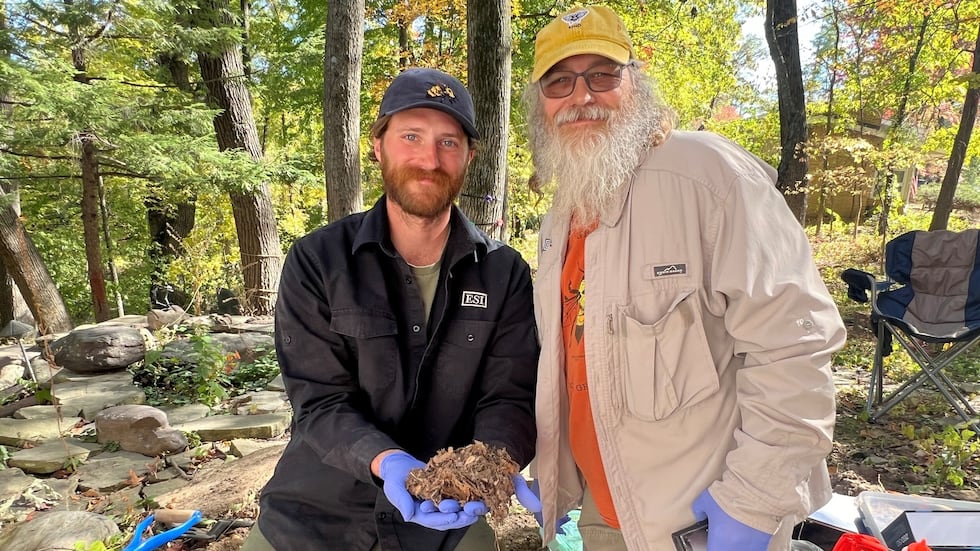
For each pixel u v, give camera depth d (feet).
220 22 29.12
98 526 8.30
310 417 5.39
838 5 34.68
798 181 27.35
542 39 5.23
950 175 29.09
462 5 34.14
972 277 13.35
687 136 4.84
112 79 27.99
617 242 4.74
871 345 18.76
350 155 22.33
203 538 8.31
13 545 7.89
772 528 4.20
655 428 4.68
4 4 24.44
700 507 4.50
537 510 4.94
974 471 10.25
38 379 15.78
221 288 38.73
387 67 42.01
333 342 5.52
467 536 5.74
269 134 62.69
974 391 14.26
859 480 10.12
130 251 52.90
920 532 5.98
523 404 5.85
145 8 25.68
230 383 15.69
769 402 4.21
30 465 11.02
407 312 5.60
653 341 4.52
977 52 27.50
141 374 15.96
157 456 11.50
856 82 39.06
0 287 38.22
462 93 5.43
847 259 36.29
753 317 4.29
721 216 4.44
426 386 5.74
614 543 5.68
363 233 5.46
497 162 16.74
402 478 4.71
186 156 26.30
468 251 5.62
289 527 5.58
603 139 4.81
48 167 34.81
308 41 40.42
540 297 5.49
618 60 4.89
